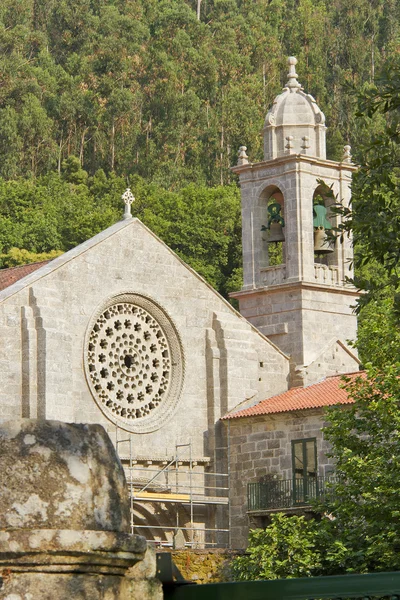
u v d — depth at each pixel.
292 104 87.44
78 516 9.63
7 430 9.77
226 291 165.88
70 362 72.12
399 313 31.88
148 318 78.06
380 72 31.84
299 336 83.00
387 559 42.47
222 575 61.62
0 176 196.88
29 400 70.12
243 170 87.00
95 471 9.87
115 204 185.88
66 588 9.46
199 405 79.31
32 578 9.39
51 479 9.63
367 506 45.34
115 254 76.25
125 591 9.88
